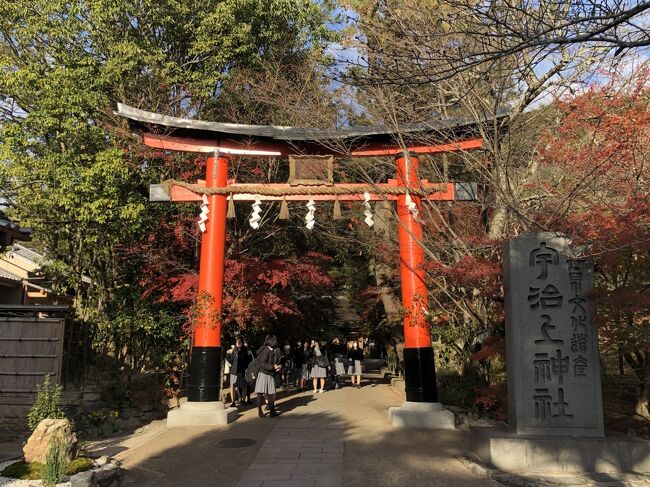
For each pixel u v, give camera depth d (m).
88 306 14.09
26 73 11.95
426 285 11.69
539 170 10.03
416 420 9.63
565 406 6.85
